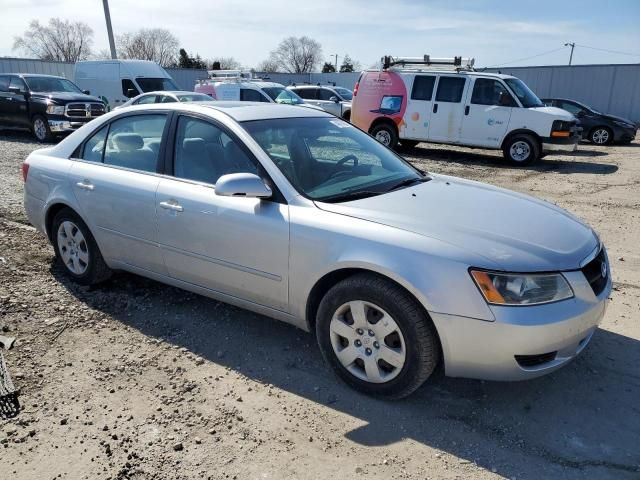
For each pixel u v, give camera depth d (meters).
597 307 3.00
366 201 3.34
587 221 7.32
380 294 2.94
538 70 28.70
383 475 2.56
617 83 26.70
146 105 4.26
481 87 13.09
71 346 3.70
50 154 4.77
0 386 3.20
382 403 3.11
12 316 4.07
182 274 3.89
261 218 3.35
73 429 2.86
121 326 3.99
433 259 2.82
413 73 13.88
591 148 17.30
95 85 18.84
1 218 6.75
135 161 4.14
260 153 3.51
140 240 4.03
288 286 3.32
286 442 2.78
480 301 2.74
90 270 4.51
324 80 41.78
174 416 2.98
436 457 2.69
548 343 2.78
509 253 2.84
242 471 2.58
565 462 2.66
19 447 2.72
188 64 67.00
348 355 3.18
